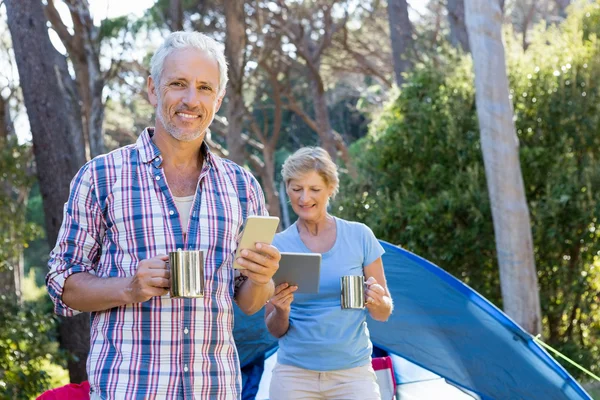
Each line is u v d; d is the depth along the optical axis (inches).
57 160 345.1
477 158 331.6
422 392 192.2
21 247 412.2
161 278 78.2
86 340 352.5
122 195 84.4
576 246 323.6
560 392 172.2
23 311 344.5
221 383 83.7
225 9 476.7
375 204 343.3
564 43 346.3
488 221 319.6
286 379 133.8
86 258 85.6
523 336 175.2
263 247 83.4
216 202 87.2
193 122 84.8
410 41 563.8
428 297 180.2
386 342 178.5
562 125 330.3
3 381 325.1
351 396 132.4
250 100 705.6
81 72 425.4
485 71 288.4
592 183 317.1
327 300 133.6
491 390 175.8
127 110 670.5
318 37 649.6
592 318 335.6
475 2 289.0
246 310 91.6
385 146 347.6
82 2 388.2
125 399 80.0
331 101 860.0
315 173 134.4
